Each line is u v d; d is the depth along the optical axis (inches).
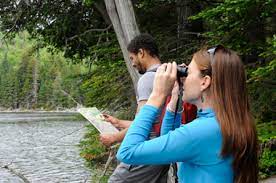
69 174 553.9
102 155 462.0
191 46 355.3
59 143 906.1
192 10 381.7
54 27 438.9
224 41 296.4
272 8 265.4
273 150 316.5
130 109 361.4
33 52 470.3
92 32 427.2
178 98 89.4
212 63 76.8
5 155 772.0
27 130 1376.7
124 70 361.7
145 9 395.5
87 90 385.7
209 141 73.3
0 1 404.5
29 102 2746.1
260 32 304.0
